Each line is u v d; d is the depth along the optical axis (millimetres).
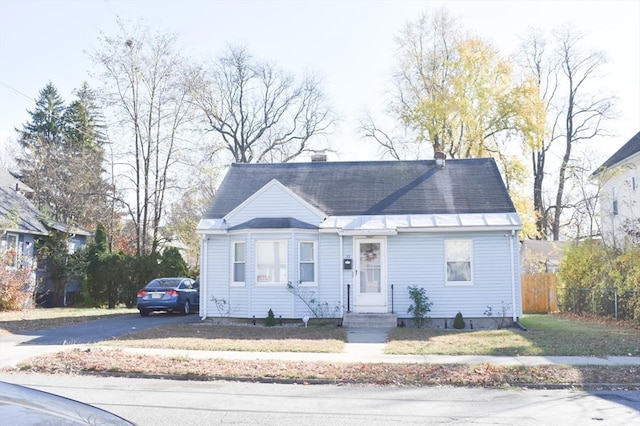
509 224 18484
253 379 10164
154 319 20578
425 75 37094
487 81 34312
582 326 18734
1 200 29250
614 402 8516
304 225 19219
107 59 32844
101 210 43844
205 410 7848
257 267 19172
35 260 28812
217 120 43719
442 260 19016
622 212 30516
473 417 7531
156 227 34562
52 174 42844
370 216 19578
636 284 18609
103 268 30234
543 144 37531
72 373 10750
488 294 18781
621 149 33062
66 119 52500
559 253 35062
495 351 12852
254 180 22219
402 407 8125
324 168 22703
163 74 34094
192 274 33688
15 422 2969
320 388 9586
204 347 13422
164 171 34625
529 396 8961
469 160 22344
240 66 45125
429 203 19906
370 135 40531
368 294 19203
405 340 14859
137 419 7285
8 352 12734
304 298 19125
